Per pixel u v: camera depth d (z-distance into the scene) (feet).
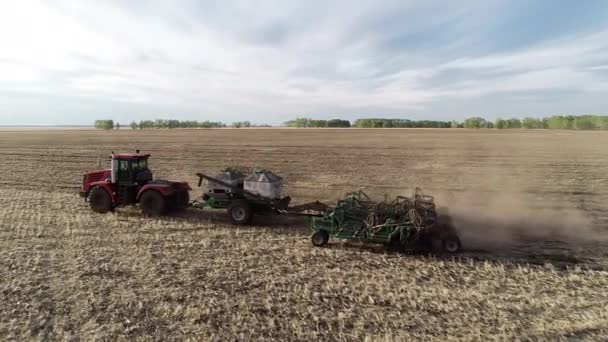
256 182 39.04
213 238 34.40
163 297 22.40
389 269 27.14
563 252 31.30
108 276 25.48
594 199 52.80
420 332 18.92
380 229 31.09
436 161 96.32
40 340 18.12
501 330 19.07
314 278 25.39
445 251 31.09
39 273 25.90
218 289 23.50
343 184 64.34
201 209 46.01
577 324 19.74
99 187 42.91
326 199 52.60
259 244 32.73
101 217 41.11
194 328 19.08
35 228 36.76
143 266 27.25
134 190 43.47
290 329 19.11
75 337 18.26
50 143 165.27
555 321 20.03
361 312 20.83
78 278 25.11
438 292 23.35
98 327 19.19
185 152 119.34
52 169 80.74
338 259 29.19
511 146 146.51
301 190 59.26
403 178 70.69
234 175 41.63
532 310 21.29
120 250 30.73
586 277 25.94
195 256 29.50
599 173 75.66
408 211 31.04
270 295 22.72
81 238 33.73
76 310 20.92
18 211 43.50
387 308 21.27
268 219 42.01
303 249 31.55
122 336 18.33
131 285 24.08
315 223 32.89
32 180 66.74
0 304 21.62
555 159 100.27
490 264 27.96
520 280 25.36
